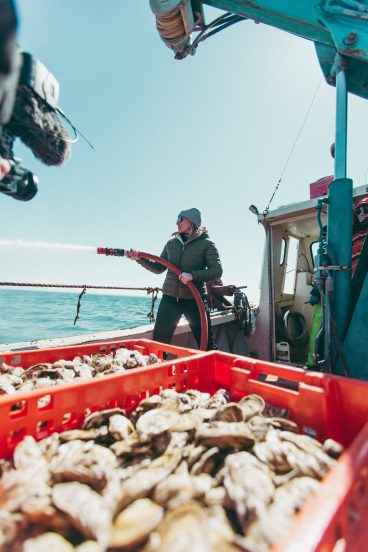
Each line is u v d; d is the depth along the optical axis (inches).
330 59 103.0
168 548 22.5
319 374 48.1
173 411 46.0
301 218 177.3
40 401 47.5
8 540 24.9
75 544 25.4
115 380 49.1
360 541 22.1
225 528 25.6
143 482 31.1
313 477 32.2
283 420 43.9
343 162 93.7
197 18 96.7
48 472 33.4
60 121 33.8
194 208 124.0
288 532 18.3
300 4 87.7
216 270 117.7
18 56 26.5
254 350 191.2
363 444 28.3
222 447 38.0
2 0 23.7
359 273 94.7
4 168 30.4
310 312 226.2
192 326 127.0
